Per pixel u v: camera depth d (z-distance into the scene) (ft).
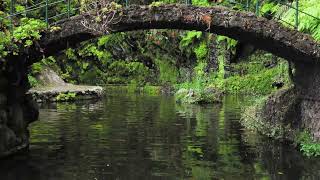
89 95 77.97
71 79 105.29
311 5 41.04
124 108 63.82
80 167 30.14
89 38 33.12
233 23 32.30
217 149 35.94
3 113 31.76
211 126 47.55
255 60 93.91
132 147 36.47
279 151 35.14
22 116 34.94
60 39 31.78
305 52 33.04
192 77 102.37
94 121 50.26
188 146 37.06
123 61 109.81
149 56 109.19
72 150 35.14
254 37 33.58
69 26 31.65
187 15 31.89
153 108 64.28
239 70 94.22
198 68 99.30
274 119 41.68
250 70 93.45
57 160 31.94
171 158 32.83
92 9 32.40
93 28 31.63
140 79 107.86
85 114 56.29
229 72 94.53
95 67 108.17
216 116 55.83
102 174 28.53
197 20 31.99
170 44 106.22
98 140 39.24
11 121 33.47
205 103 71.20
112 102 72.79
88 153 34.19
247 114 50.06
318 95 34.94
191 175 28.40
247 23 32.42
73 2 57.62
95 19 31.63
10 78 32.68
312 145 34.45
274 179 27.55
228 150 35.53
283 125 39.63
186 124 48.85
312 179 27.50
